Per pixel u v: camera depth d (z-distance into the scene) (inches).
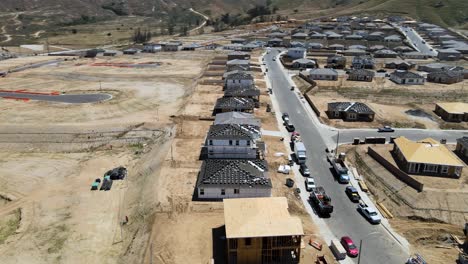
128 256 1939.0
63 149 3265.3
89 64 6476.4
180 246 1916.8
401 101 4279.0
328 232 2033.7
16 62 6678.2
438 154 2539.4
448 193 2266.2
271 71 5615.2
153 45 7657.5
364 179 2581.2
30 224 2244.1
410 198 2268.7
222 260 1818.4
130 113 3973.9
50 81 5354.3
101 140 3378.4
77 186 2659.9
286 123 3513.8
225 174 2342.5
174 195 2346.2
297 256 1804.9
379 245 1936.5
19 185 2674.7
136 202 2400.3
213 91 4589.1
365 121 3629.4
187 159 2819.9
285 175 2605.8
